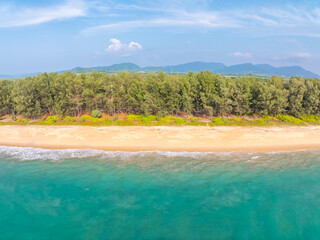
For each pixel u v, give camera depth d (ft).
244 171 126.72
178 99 235.61
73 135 189.98
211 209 93.30
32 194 104.32
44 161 140.97
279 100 223.71
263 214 90.27
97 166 133.39
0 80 265.13
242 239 77.56
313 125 215.10
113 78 244.42
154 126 212.23
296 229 82.43
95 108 258.37
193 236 78.69
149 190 107.24
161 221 86.12
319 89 234.99
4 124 221.25
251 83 252.83
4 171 127.24
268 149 161.27
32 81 241.96
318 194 104.22
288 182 114.83
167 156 148.46
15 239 77.36
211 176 120.57
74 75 257.55
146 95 226.58
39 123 221.66
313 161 140.97
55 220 86.63
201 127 208.54
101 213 90.74
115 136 187.21
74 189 108.37
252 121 222.07
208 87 237.66
